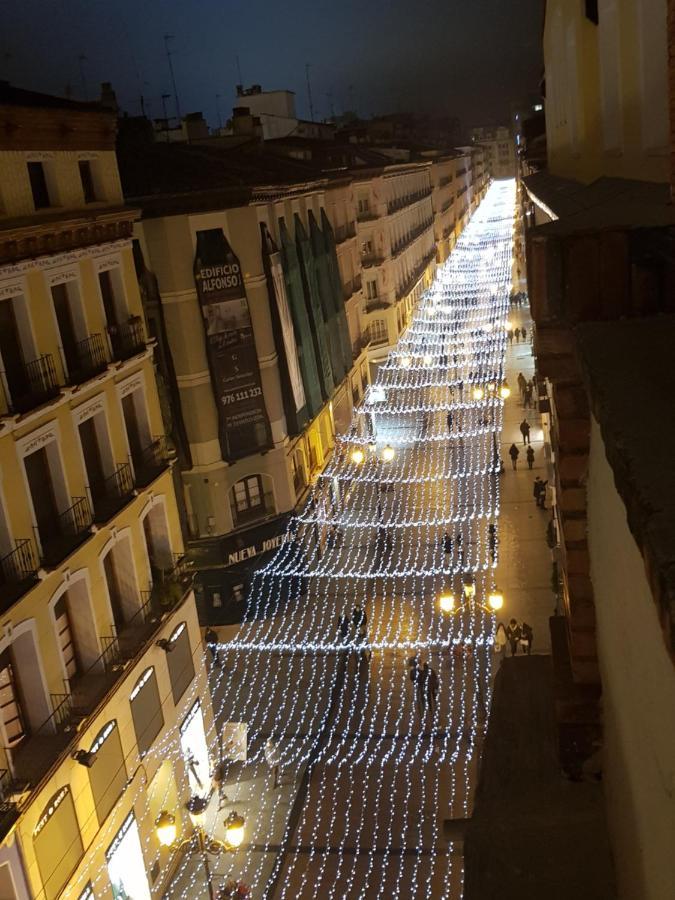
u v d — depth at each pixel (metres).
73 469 18.36
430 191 84.62
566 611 5.09
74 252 19.19
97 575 18.64
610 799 4.01
